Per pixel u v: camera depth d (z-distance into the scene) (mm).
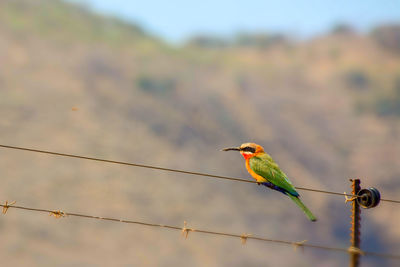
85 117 85562
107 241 67562
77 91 91375
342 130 107500
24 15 109125
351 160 100312
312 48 140375
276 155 97125
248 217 78750
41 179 72062
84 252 65000
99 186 74062
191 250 70562
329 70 128875
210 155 89375
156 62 110562
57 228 66812
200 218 75500
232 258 71938
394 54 137125
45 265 61312
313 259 77938
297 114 109500
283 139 101062
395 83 122938
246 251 73375
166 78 104062
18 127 78938
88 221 69250
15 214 66250
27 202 68312
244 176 86625
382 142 106438
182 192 78812
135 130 87938
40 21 109125
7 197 68062
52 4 116938
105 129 85062
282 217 81062
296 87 119688
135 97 96375
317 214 84750
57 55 100062
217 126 97438
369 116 114250
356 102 116688
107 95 93938
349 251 9414
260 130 100938
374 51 138500
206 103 101438
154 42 122688
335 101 116438
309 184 92438
